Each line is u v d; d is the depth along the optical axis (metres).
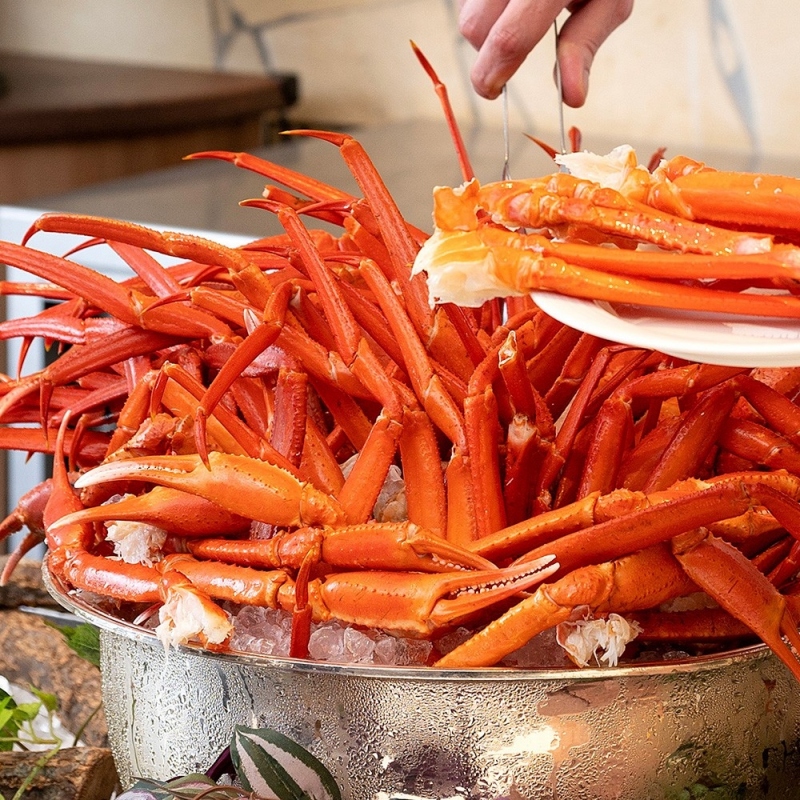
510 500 0.86
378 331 0.89
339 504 0.84
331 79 3.29
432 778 0.79
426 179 2.46
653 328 0.75
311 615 0.81
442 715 0.78
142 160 3.02
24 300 2.06
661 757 0.80
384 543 0.80
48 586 0.87
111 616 0.83
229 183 2.52
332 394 0.91
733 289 0.81
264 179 2.56
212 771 0.82
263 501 0.82
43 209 2.16
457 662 0.78
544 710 0.78
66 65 3.51
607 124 2.97
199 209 2.21
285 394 0.88
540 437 0.86
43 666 1.13
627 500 0.80
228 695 0.81
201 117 3.00
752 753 0.82
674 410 0.96
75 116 2.80
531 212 0.78
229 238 1.96
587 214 0.77
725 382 0.85
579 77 1.12
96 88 3.12
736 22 2.76
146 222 2.07
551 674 0.76
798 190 0.77
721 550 0.79
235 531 0.87
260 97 3.17
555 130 3.03
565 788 0.79
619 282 0.75
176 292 0.93
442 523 0.85
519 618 0.77
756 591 0.79
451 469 0.85
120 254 0.97
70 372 0.93
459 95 3.13
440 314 0.89
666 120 2.91
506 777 0.79
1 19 3.69
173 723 0.83
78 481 0.84
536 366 0.91
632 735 0.79
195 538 0.87
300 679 0.79
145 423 0.88
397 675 0.77
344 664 0.77
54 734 1.04
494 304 0.97
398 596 0.78
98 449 0.99
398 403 0.85
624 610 0.79
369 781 0.80
